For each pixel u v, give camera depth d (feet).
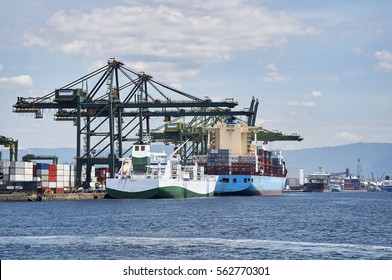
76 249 494.18
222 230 625.41
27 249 494.59
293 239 555.69
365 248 501.15
